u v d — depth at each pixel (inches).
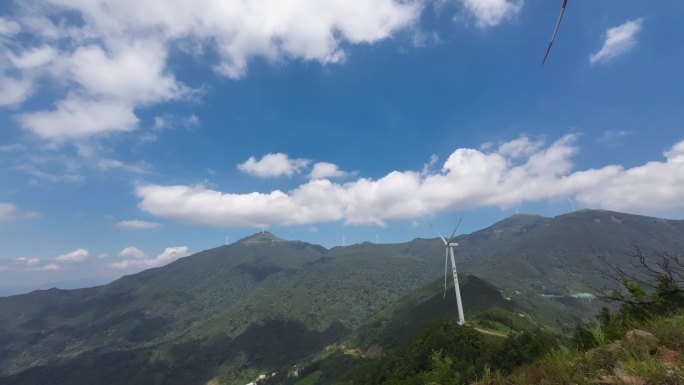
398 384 2994.6
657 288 514.6
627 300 538.9
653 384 219.3
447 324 4190.5
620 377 234.7
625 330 360.8
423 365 3400.6
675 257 563.8
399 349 4670.3
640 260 592.4
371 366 5132.9
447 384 560.1
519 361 1074.1
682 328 286.0
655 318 360.5
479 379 333.1
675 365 227.5
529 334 1153.4
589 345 363.9
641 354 253.0
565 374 260.4
